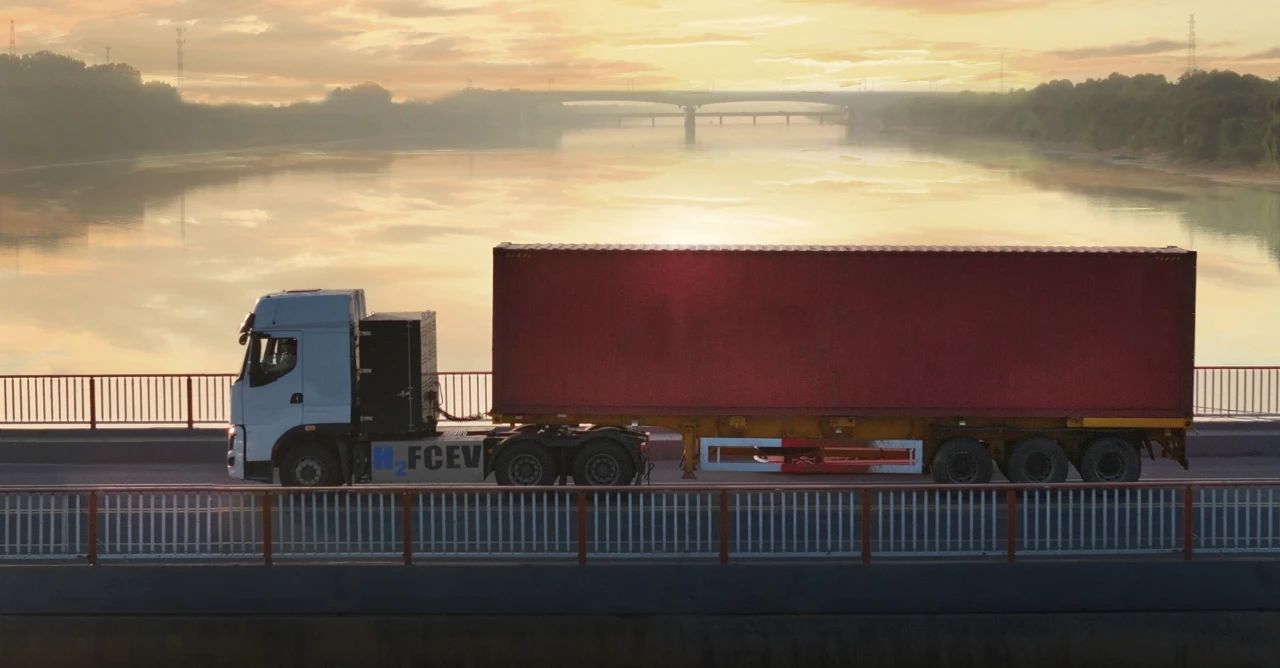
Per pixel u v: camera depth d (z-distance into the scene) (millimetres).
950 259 22938
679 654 17344
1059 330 23016
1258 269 105000
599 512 20516
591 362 23000
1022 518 19156
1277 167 195875
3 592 17297
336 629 17297
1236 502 17719
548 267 22953
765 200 171125
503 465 22938
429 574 17406
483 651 17328
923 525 18391
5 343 90062
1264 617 17359
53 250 137750
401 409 22766
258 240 143875
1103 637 17344
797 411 23047
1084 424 23141
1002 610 17391
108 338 92250
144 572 17359
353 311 23000
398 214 165875
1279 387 29203
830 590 17391
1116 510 17625
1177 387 23078
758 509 17984
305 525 18422
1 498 22188
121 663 17297
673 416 23062
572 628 17344
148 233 151000
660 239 138000
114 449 27406
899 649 17297
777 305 22984
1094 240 127312
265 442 22781
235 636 17312
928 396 23078
